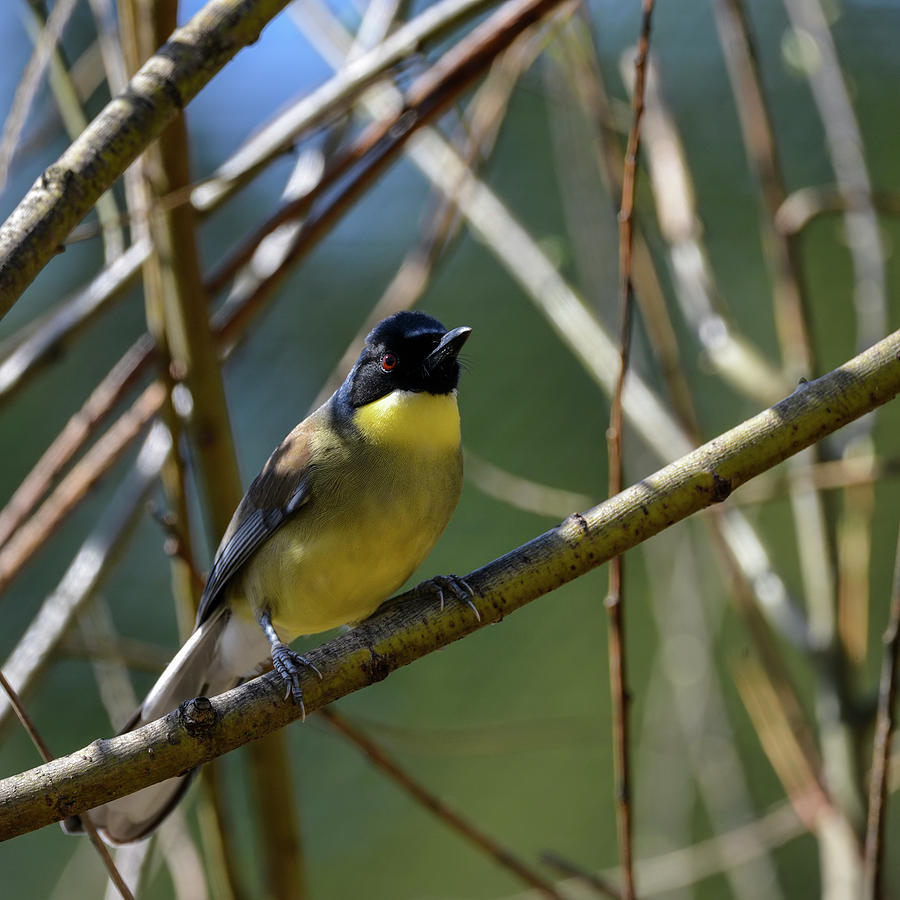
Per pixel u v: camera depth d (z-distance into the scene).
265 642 9.40
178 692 9.39
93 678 14.82
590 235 11.66
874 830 6.85
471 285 16.12
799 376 9.80
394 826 15.18
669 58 16.81
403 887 14.78
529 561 6.40
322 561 8.69
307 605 8.91
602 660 15.51
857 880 8.31
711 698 10.43
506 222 10.59
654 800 11.51
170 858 8.76
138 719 8.51
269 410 16.20
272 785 8.98
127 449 10.03
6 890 14.08
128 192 9.67
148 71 6.08
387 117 9.56
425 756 15.62
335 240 16.95
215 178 8.64
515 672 15.55
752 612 9.05
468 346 15.84
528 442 15.36
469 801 15.33
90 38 16.33
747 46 10.33
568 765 15.48
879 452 14.95
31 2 8.93
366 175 9.46
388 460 8.73
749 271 15.95
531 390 15.63
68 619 9.33
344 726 8.52
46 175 5.84
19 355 9.46
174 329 8.66
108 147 5.90
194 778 9.02
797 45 10.77
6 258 5.66
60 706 14.66
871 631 14.83
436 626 6.35
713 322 10.45
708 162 16.41
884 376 6.07
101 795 5.74
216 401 8.75
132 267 9.52
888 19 16.94
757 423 6.20
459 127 11.34
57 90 9.04
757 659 9.27
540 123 16.62
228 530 8.98
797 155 16.25
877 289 9.88
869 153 16.23
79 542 15.52
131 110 5.97
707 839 13.70
